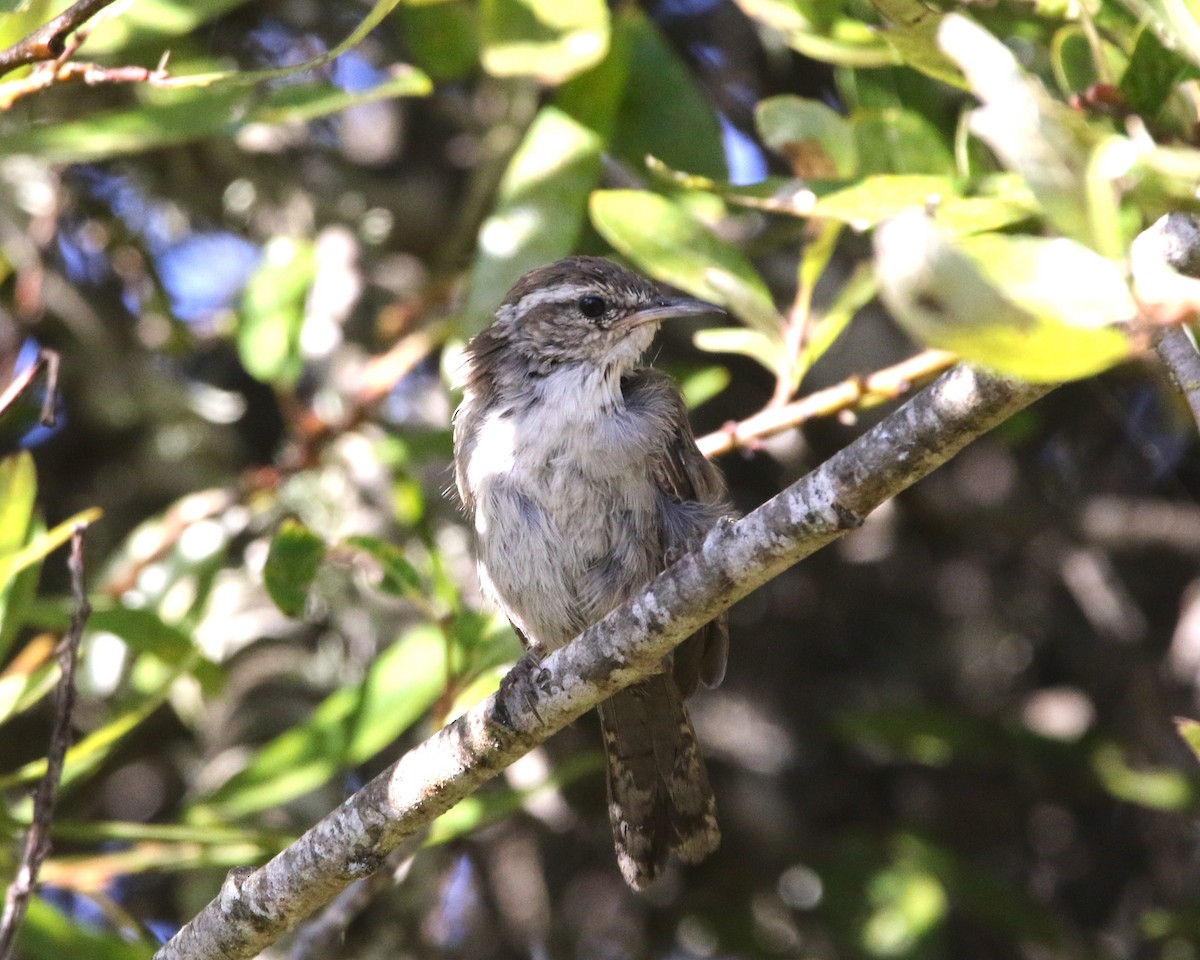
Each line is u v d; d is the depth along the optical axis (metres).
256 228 12.65
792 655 12.98
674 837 8.59
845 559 12.94
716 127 10.40
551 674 6.55
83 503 12.52
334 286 12.25
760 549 5.96
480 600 10.77
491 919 11.93
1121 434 13.00
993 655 12.80
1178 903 11.99
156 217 12.77
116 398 12.30
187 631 9.79
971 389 5.37
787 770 12.50
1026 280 4.58
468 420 9.02
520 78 11.41
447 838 8.77
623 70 9.98
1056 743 11.91
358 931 11.45
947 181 7.53
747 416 12.81
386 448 10.30
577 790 12.34
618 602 8.52
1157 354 5.25
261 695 11.75
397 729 9.00
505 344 9.06
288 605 8.59
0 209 11.82
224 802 8.87
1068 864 12.57
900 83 9.67
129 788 12.20
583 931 12.09
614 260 10.58
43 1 7.26
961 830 12.68
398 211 12.74
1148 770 12.03
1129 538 12.48
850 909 11.66
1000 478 12.67
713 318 12.50
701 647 8.54
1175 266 5.29
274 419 13.14
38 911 8.54
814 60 12.70
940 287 3.92
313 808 11.19
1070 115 5.22
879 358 11.99
